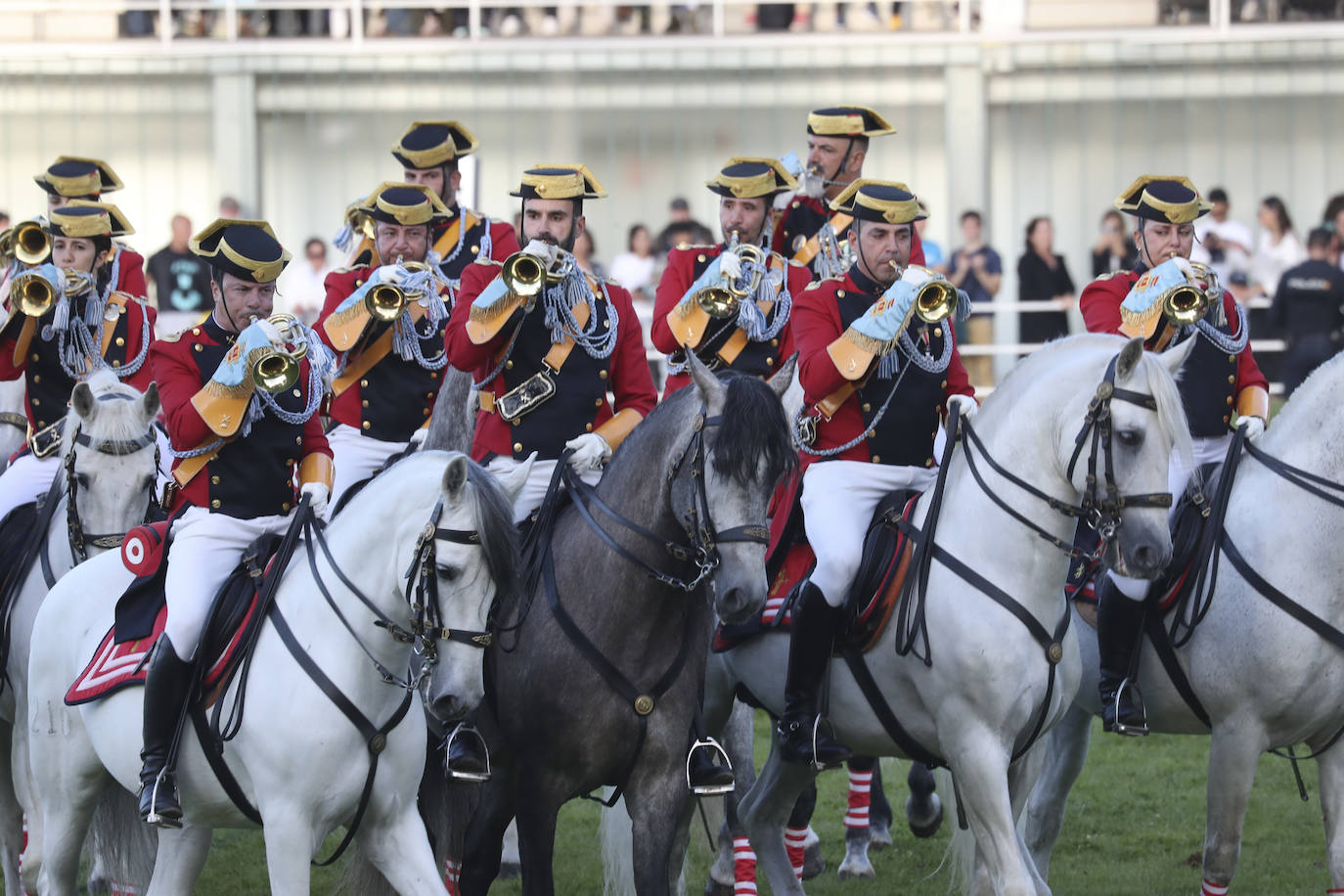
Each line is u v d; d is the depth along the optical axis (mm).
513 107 34656
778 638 14617
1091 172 34469
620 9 39031
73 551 15102
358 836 12688
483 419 14742
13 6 40438
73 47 39844
